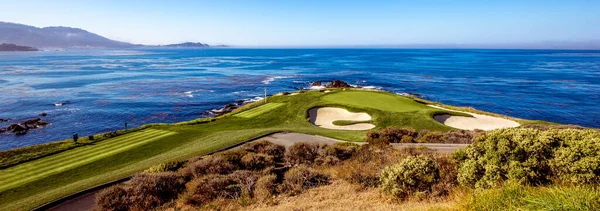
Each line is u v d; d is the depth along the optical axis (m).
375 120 34.97
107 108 55.53
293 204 11.83
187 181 15.34
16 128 42.41
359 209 10.46
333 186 13.73
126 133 30.20
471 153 10.88
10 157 22.27
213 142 26.03
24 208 14.16
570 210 5.75
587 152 8.30
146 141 27.41
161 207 12.91
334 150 19.58
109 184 16.44
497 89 75.69
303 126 34.62
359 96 46.44
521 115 51.56
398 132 26.69
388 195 11.43
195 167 16.39
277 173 16.50
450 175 11.59
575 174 8.25
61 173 19.75
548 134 9.42
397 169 11.82
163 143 26.81
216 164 16.80
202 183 13.87
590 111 53.12
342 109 39.84
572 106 56.78
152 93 70.75
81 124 46.22
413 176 11.38
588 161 8.07
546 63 162.62
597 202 5.82
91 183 16.61
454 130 30.33
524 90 73.81
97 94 68.56
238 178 14.69
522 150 9.43
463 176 10.40
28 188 17.47
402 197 11.06
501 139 9.98
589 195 6.03
